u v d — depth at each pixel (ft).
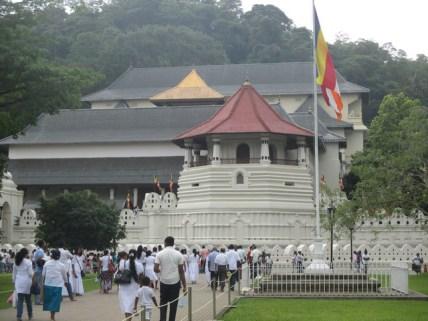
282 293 101.55
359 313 78.95
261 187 201.16
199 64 502.79
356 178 243.19
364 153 242.99
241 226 197.06
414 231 182.60
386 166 130.31
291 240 196.95
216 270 111.45
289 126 212.43
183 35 510.17
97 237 166.61
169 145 277.44
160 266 63.41
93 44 483.92
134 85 403.54
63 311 82.12
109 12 593.83
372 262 146.41
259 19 580.30
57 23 541.75
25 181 270.87
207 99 355.56
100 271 113.91
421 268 158.10
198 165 217.36
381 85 471.62
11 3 139.64
